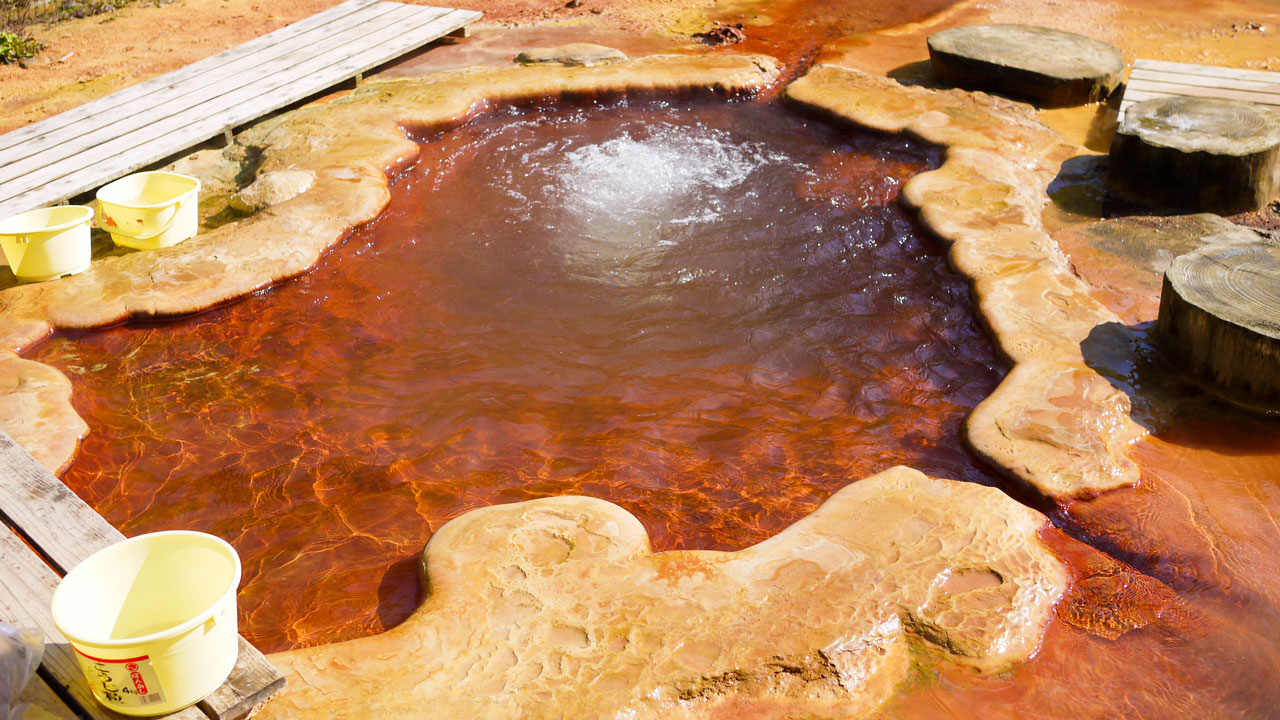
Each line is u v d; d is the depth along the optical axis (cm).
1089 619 349
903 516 389
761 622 338
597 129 795
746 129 790
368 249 625
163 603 313
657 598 349
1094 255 591
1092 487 406
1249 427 446
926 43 953
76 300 550
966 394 489
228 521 413
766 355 526
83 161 689
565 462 450
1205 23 989
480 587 356
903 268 597
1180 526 390
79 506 367
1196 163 624
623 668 320
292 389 498
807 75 852
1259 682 324
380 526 411
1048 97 807
